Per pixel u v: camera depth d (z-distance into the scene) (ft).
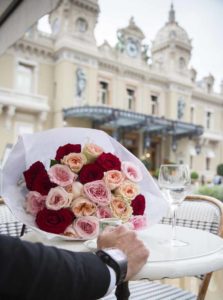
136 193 3.84
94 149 3.97
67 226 3.55
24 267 2.14
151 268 2.84
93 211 3.64
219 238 3.96
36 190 3.71
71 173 3.75
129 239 2.84
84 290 2.31
